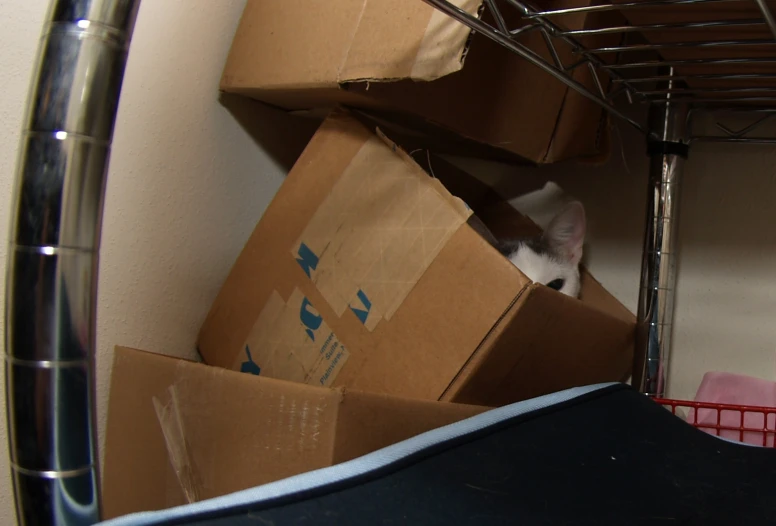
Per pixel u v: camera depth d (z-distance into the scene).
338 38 0.77
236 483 0.59
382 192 0.76
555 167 1.26
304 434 0.55
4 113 0.71
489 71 0.83
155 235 0.88
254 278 0.85
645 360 0.98
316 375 0.76
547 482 0.47
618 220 1.18
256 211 1.04
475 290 0.67
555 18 0.74
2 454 0.72
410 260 0.71
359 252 0.76
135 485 0.70
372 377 0.72
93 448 0.40
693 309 1.09
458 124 0.81
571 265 1.16
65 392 0.38
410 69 0.68
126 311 0.85
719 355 1.07
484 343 0.65
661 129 0.98
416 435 0.55
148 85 0.85
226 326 0.86
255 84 0.88
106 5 0.39
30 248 0.38
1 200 0.71
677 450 0.58
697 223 1.09
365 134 0.79
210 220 0.96
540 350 0.72
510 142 0.89
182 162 0.91
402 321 0.71
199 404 0.63
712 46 0.75
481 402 0.70
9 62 0.71
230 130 0.98
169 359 0.68
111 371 0.76
